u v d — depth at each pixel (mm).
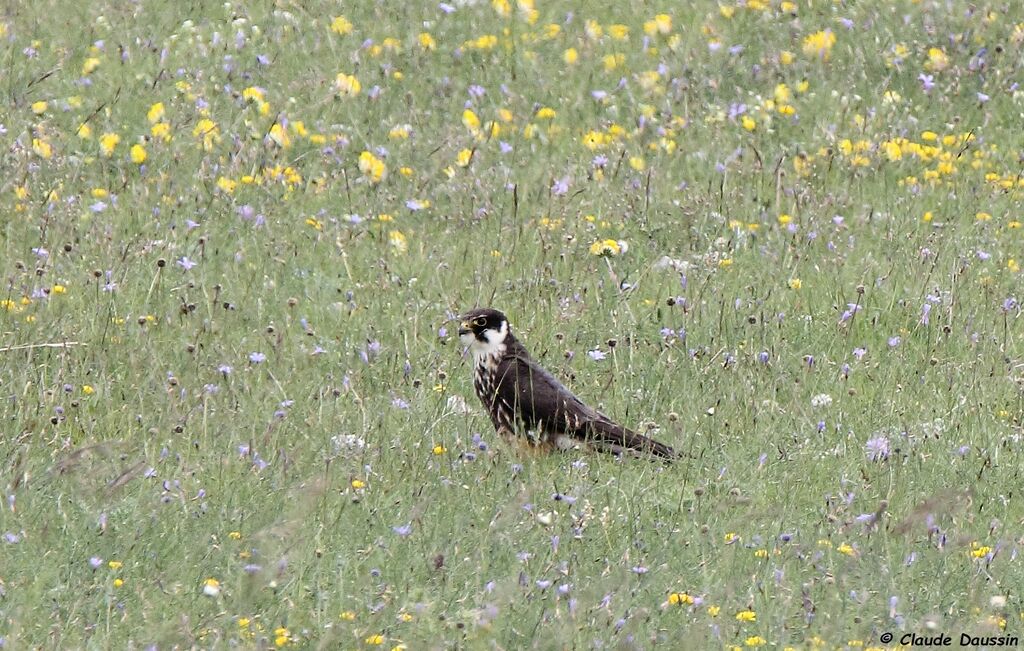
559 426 15625
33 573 12391
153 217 20703
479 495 14203
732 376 16969
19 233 19953
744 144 24531
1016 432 16172
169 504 13609
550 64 26984
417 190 22422
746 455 15414
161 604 12148
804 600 12406
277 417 15273
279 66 26312
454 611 12359
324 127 24203
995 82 26656
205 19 28031
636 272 20062
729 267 20375
